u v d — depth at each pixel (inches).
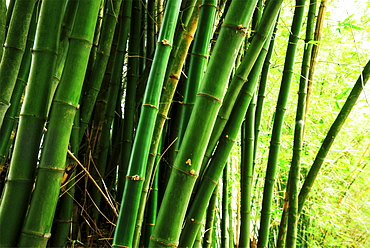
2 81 82.4
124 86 154.0
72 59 74.9
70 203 108.4
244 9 75.2
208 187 82.0
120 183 122.4
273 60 245.0
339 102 264.1
